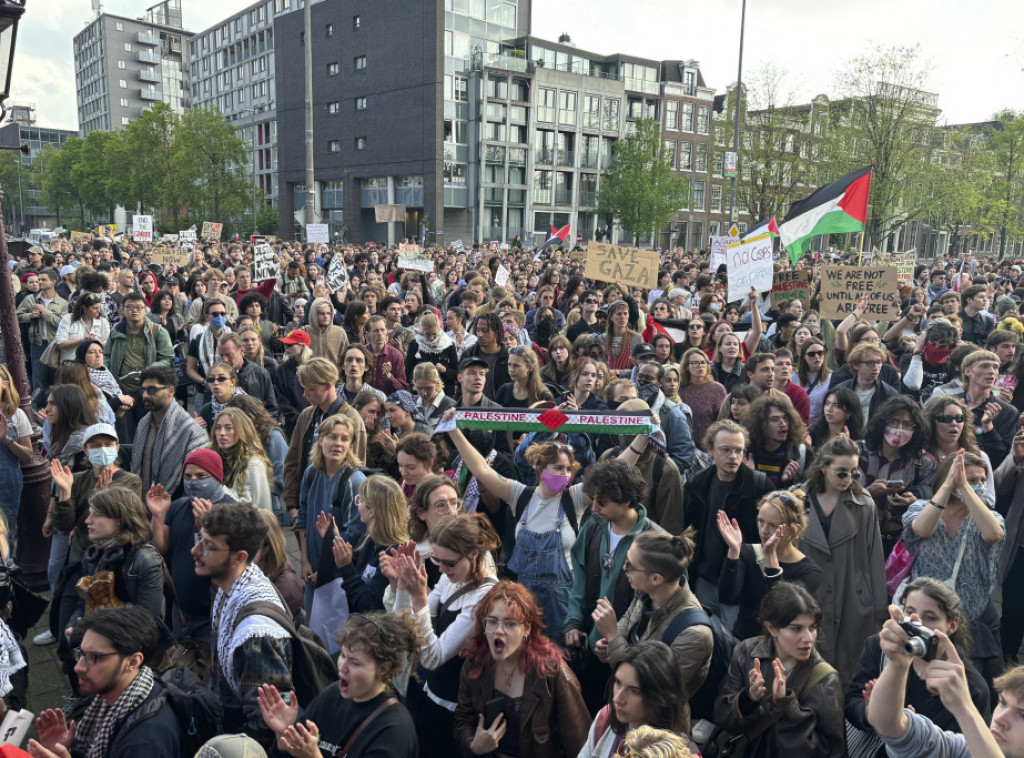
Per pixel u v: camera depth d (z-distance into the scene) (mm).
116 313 9430
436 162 54875
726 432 4586
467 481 5199
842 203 11383
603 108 62438
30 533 5812
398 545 4148
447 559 3592
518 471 5441
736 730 3264
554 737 3252
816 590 3992
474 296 10383
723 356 7707
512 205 59094
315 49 63312
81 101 143250
